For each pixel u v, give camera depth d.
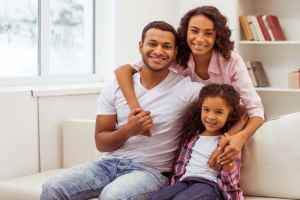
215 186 2.15
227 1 3.99
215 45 2.35
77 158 3.24
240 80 2.39
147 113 2.24
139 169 2.32
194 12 2.33
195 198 2.07
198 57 2.39
